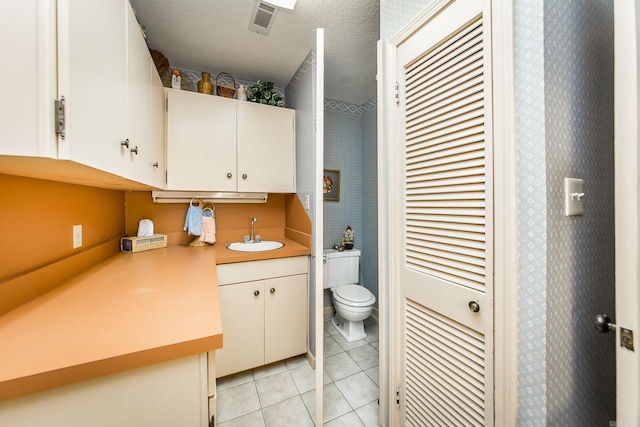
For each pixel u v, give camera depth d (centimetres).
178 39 165
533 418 71
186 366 64
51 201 98
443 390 97
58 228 103
